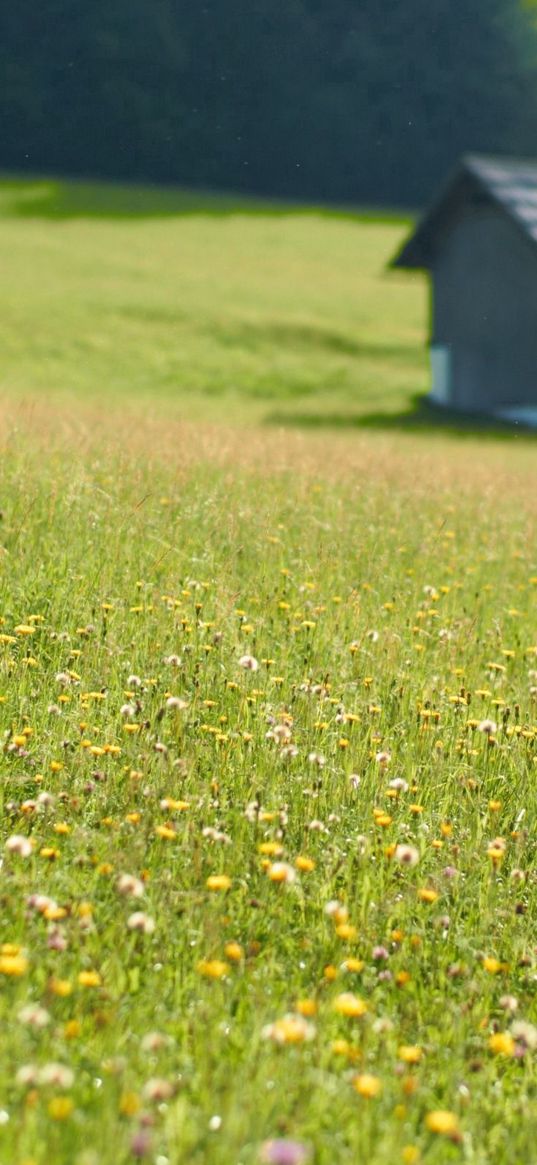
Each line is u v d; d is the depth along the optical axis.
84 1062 2.99
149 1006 3.31
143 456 10.81
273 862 4.08
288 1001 3.47
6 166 86.62
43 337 38.69
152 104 87.38
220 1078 2.97
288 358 40.81
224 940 3.71
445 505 11.52
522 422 33.81
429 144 91.69
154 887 3.86
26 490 8.33
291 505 9.95
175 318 43.59
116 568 7.13
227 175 89.69
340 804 4.63
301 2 88.62
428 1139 2.95
